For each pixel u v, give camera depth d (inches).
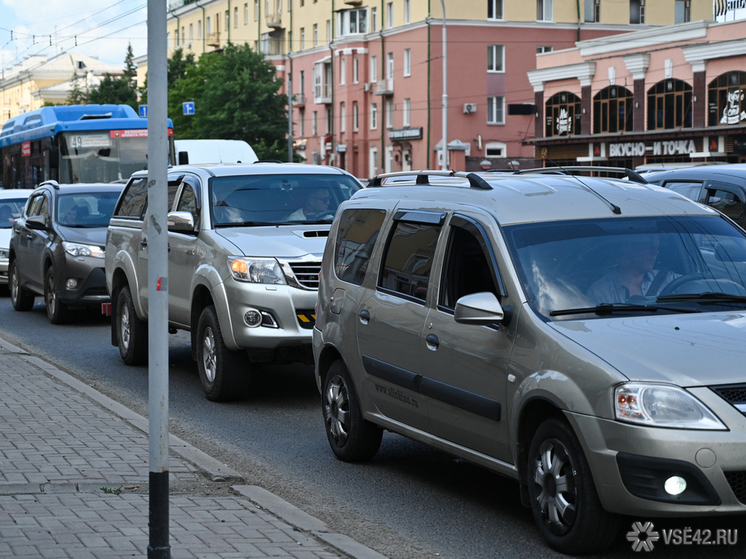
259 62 3380.9
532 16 3255.4
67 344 673.6
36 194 864.3
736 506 233.8
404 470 353.1
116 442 358.3
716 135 2304.4
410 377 315.6
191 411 455.8
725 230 308.8
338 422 365.4
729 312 274.5
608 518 246.4
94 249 762.2
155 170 217.3
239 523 272.4
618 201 310.5
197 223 501.4
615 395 240.2
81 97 5064.0
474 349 286.0
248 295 449.1
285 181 526.0
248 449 385.1
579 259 286.5
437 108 3198.8
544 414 267.0
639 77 2529.5
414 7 3270.2
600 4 3336.6
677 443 232.5
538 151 2923.2
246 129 3346.5
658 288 282.8
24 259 852.0
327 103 3764.8
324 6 3767.2
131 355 575.5
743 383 238.5
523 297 276.2
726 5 2415.1
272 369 573.9
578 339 257.1
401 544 270.5
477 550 264.5
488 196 308.0
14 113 7455.7
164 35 215.6
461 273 302.8
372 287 346.3
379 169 3491.6
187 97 3713.1
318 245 463.8
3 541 248.4
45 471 315.9
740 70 2245.3
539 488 263.3
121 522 265.9
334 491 325.4
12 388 466.0
